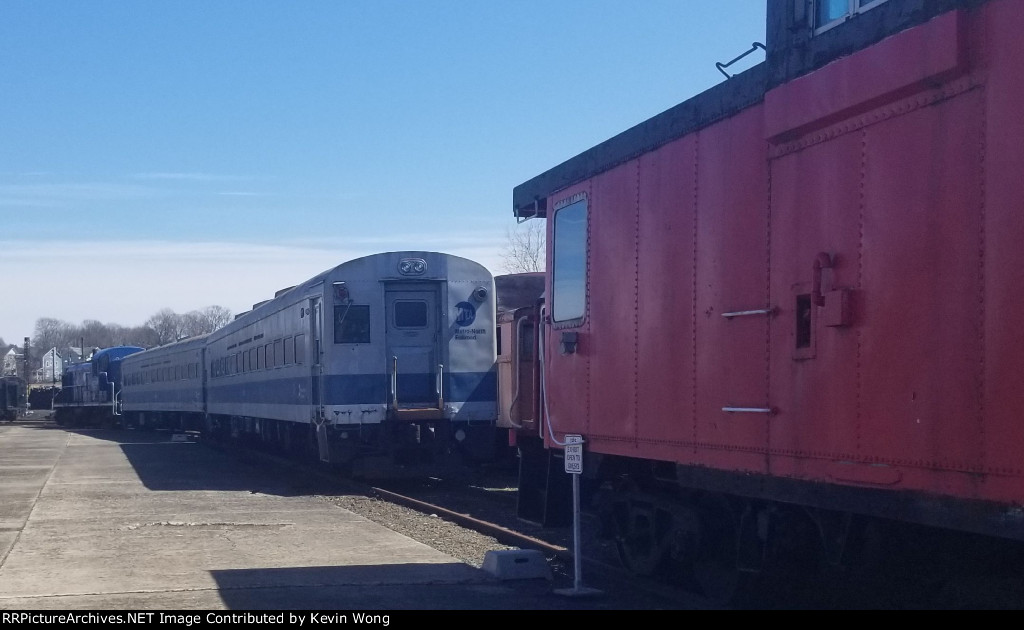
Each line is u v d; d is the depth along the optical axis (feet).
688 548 24.43
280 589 27.09
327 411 54.24
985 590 17.51
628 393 24.94
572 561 30.30
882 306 16.30
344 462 55.26
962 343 14.69
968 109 14.80
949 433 14.84
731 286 20.72
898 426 15.85
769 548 21.36
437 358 55.88
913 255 15.70
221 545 34.91
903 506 15.83
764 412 19.35
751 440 19.81
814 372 17.93
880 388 16.28
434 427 55.52
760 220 19.85
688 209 22.56
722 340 20.94
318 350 56.80
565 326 28.68
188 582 28.04
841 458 17.15
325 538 36.58
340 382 54.19
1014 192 13.89
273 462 73.41
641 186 24.75
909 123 15.94
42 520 41.70
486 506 48.42
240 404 85.66
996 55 14.35
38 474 66.08
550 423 29.53
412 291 56.08
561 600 25.63
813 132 18.30
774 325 19.21
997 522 14.01
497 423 60.08
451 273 56.13
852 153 17.24
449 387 55.47
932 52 15.28
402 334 55.77
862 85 16.76
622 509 28.43
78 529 38.96
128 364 155.33
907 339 15.74
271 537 36.83
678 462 22.54
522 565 28.37
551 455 30.68
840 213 17.48
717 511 23.94
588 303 27.32
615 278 25.86
